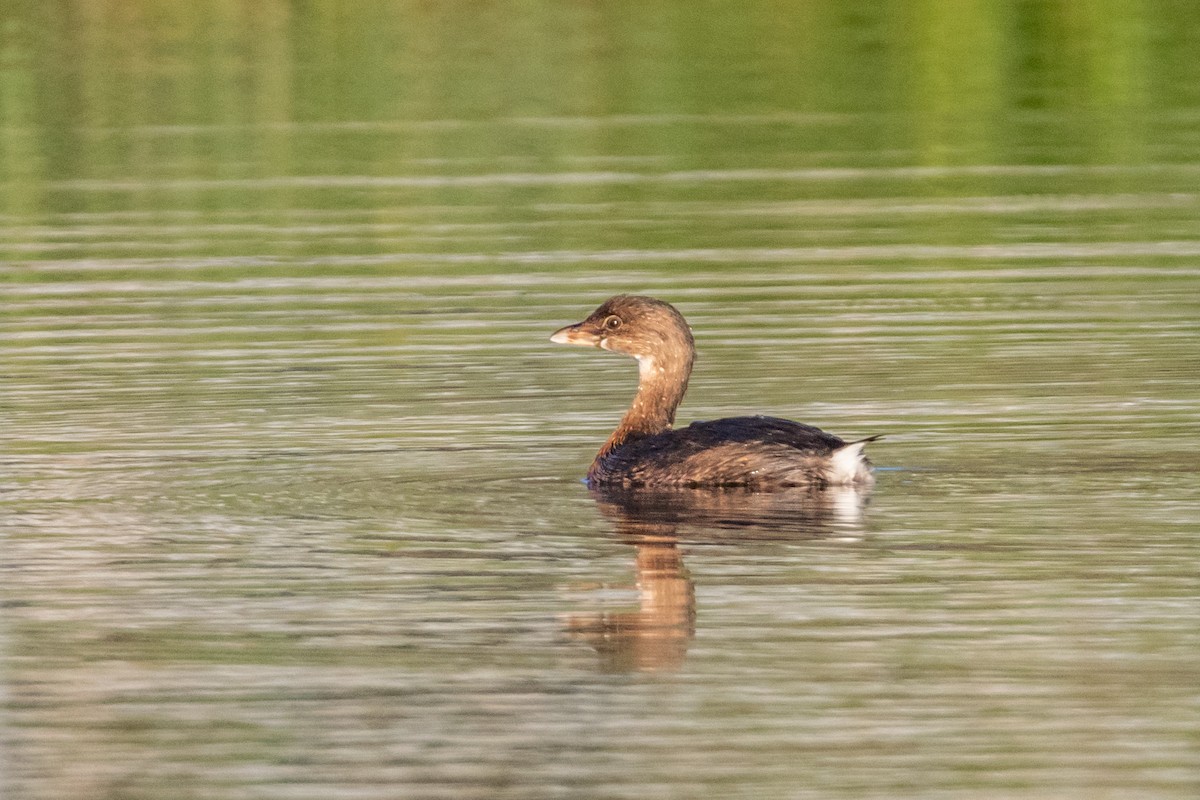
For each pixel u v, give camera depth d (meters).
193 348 19.53
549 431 16.41
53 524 13.70
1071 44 35.56
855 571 12.37
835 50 35.34
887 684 10.58
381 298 21.73
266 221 25.81
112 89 33.25
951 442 15.57
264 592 12.26
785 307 20.92
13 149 30.23
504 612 11.83
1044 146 29.52
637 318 15.87
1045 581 12.06
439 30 37.38
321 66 34.69
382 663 11.08
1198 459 14.84
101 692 10.73
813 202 26.41
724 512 13.85
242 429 16.41
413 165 28.88
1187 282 21.59
